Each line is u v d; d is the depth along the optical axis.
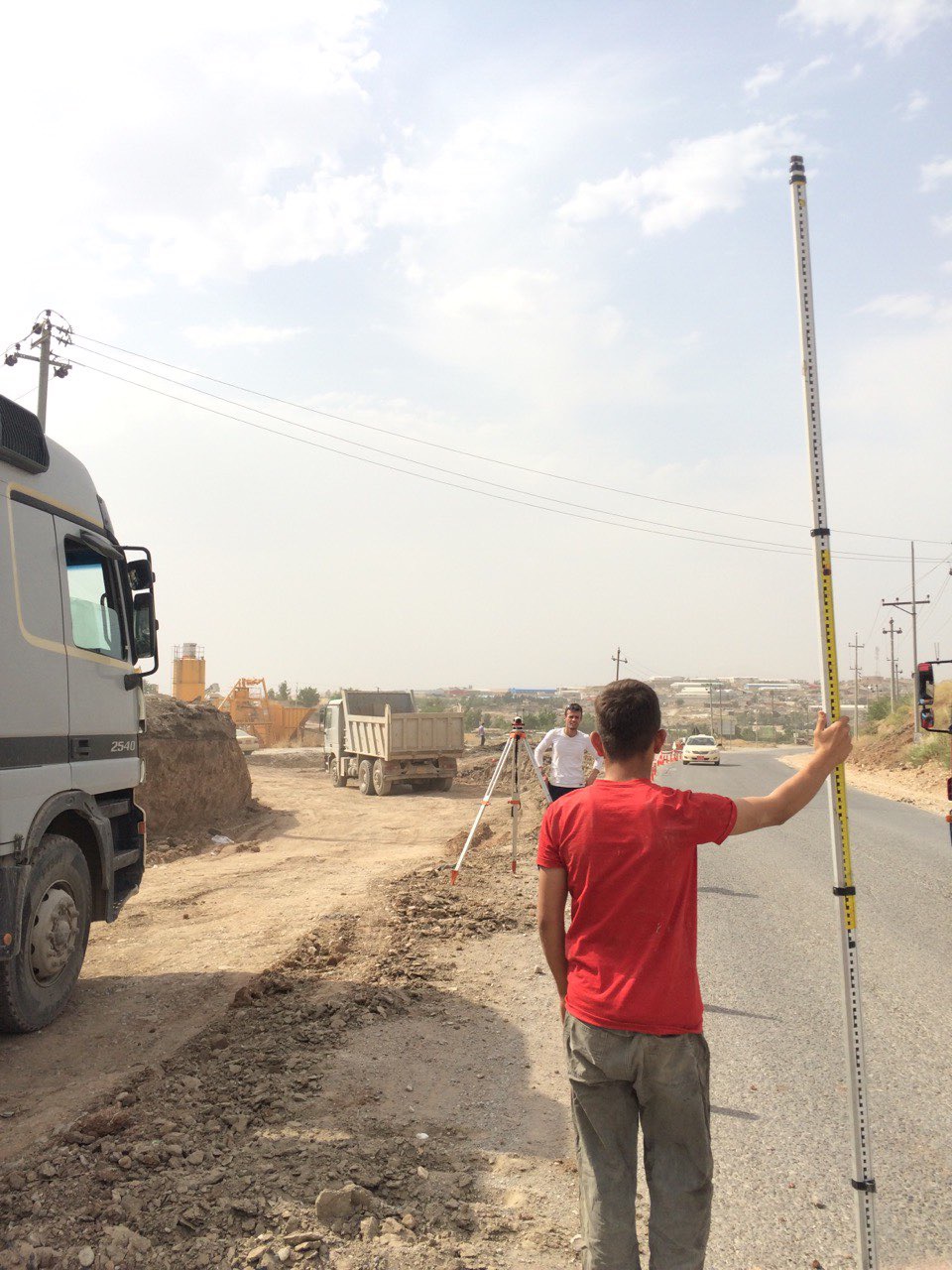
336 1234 3.21
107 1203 3.37
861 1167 2.74
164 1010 6.09
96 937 8.35
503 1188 3.64
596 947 2.43
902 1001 6.12
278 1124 4.10
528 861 11.59
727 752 64.62
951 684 41.47
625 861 2.40
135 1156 3.72
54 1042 5.51
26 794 5.45
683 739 59.72
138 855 7.17
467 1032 5.49
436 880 10.26
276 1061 4.92
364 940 7.64
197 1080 4.66
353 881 10.95
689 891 2.44
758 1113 4.42
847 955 2.81
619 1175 2.38
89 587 6.67
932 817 18.42
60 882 5.92
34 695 5.62
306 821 18.98
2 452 5.43
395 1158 3.81
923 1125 4.27
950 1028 5.58
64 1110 4.43
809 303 3.09
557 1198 3.57
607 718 2.64
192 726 18.27
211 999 6.30
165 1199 3.41
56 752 5.88
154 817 16.33
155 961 7.40
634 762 2.62
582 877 2.46
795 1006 6.02
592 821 2.46
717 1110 4.46
